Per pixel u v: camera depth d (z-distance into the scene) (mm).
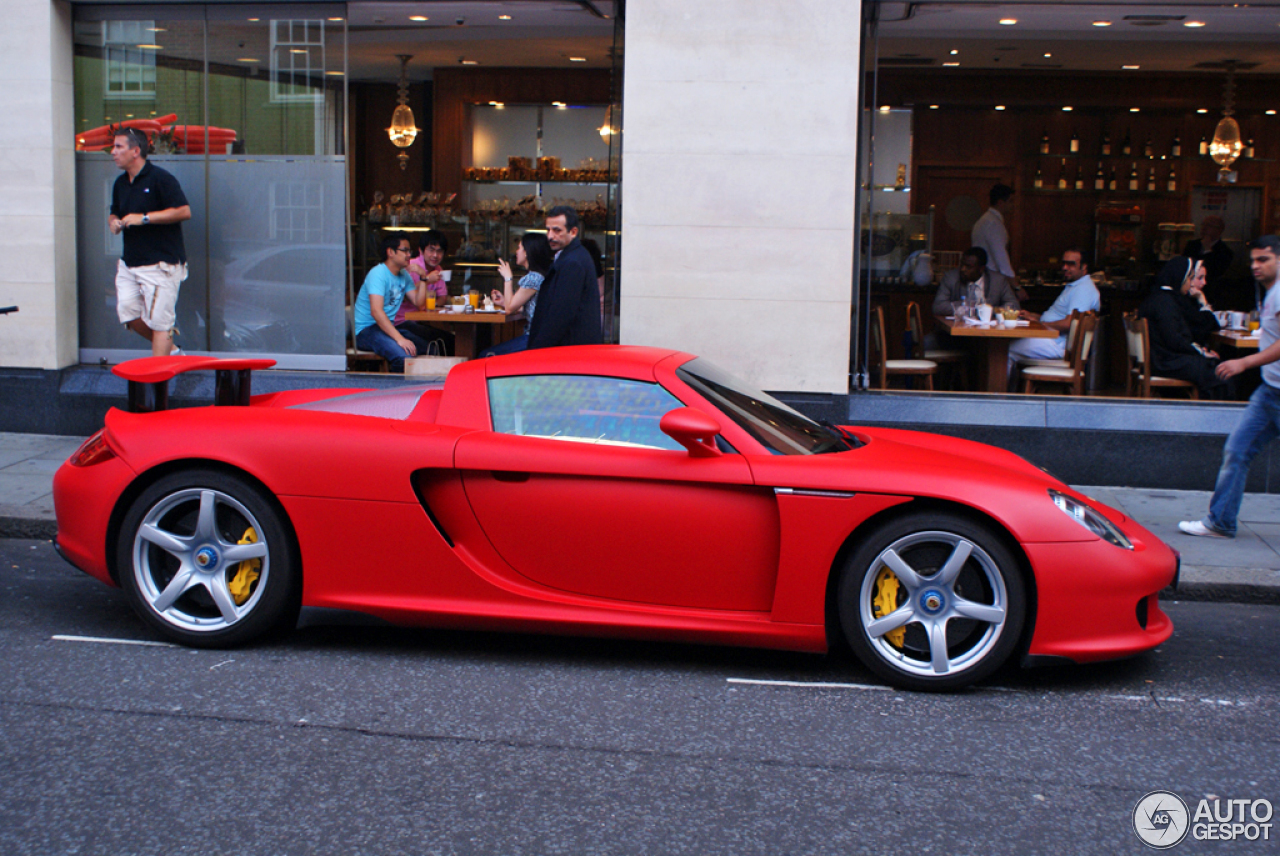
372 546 4133
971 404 7684
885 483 3930
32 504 6316
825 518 3938
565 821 2969
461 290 12188
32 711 3648
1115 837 2953
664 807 3068
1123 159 12891
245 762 3295
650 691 3982
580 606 4105
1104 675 4305
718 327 7668
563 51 12008
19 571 5426
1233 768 3432
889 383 8195
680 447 4109
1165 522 6590
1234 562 5746
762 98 7488
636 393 4230
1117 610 3949
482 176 13422
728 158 7543
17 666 4074
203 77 8453
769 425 4312
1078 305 9711
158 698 3787
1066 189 12898
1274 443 7352
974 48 10352
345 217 8492
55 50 8219
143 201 7891
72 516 4359
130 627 4562
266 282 8602
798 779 3275
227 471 4207
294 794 3092
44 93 8164
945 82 12438
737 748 3496
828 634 4055
